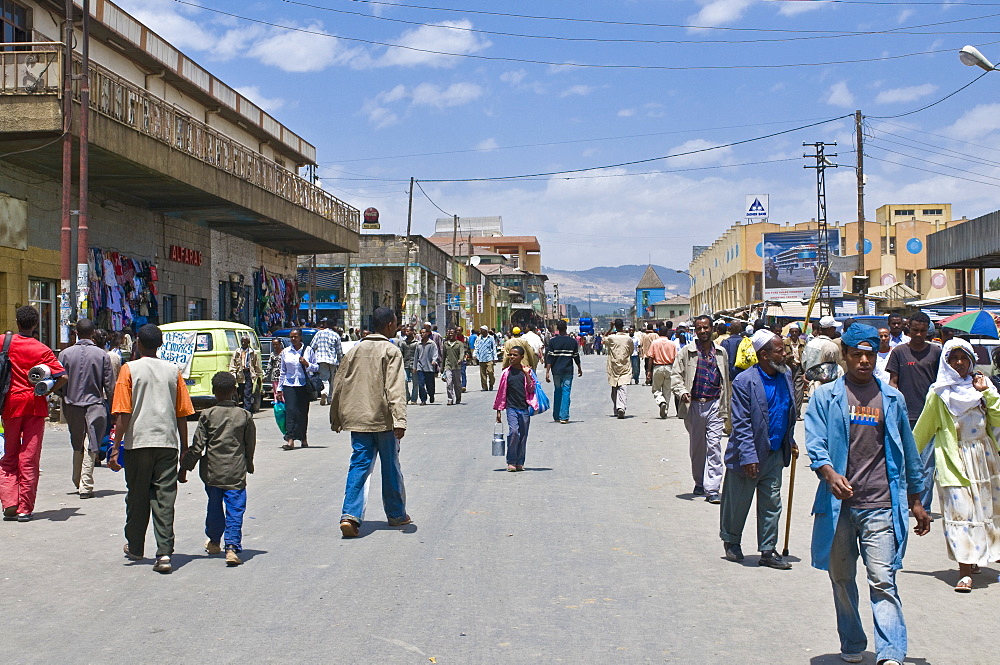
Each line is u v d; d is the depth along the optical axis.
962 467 6.89
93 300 21.58
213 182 23.00
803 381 12.36
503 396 12.46
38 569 7.47
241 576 7.16
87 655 5.36
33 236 19.95
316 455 14.40
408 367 24.47
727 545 7.68
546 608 6.24
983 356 8.91
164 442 7.50
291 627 5.84
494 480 11.73
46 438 16.56
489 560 7.59
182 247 27.34
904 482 5.19
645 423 18.78
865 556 5.14
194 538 8.63
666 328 20.05
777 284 63.09
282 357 15.20
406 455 14.13
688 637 5.65
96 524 9.26
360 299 44.00
